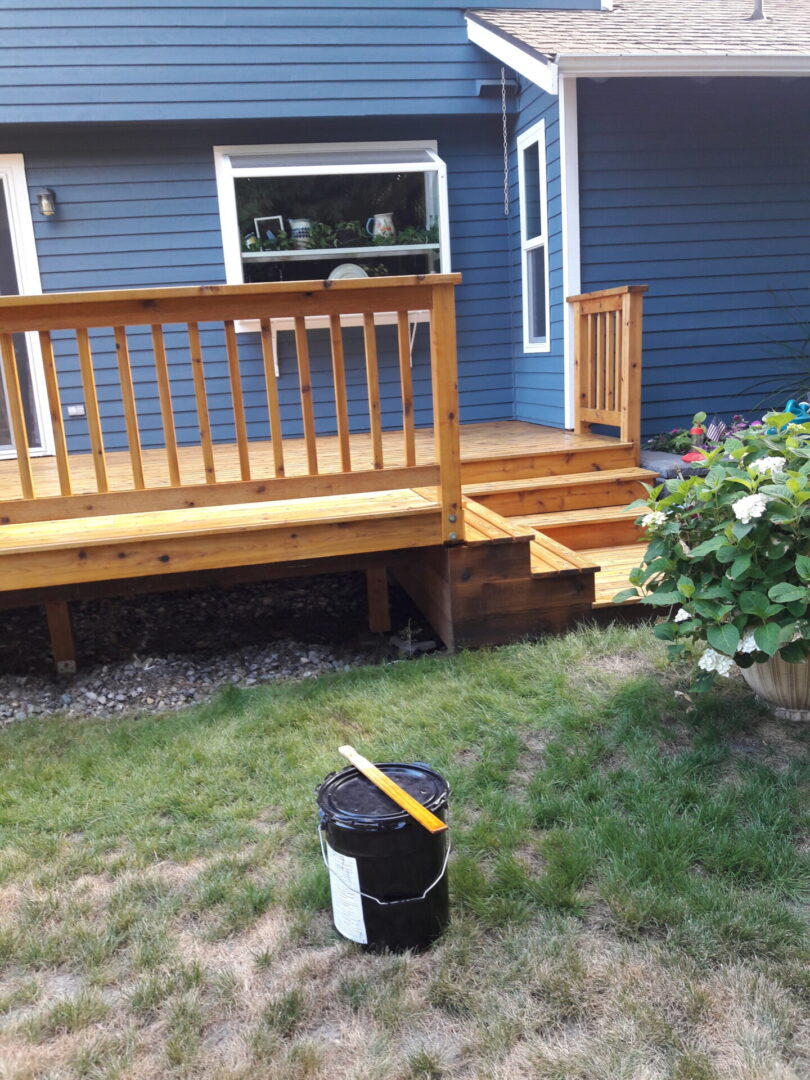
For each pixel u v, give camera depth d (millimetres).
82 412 6504
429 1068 1697
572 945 1996
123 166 6320
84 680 4043
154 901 2244
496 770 2750
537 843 2396
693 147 6043
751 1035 1741
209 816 2623
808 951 1944
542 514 5047
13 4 5734
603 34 5973
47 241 6301
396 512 3711
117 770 2953
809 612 2615
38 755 3164
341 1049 1762
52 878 2350
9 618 5043
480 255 6988
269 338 3453
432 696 3305
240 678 3994
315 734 3115
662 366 6270
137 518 3969
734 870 2230
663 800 2531
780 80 6125
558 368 6301
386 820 1897
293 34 6180
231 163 6316
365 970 1971
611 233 5996
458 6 6445
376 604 4512
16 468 5773
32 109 5855
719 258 6227
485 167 6879
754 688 3010
